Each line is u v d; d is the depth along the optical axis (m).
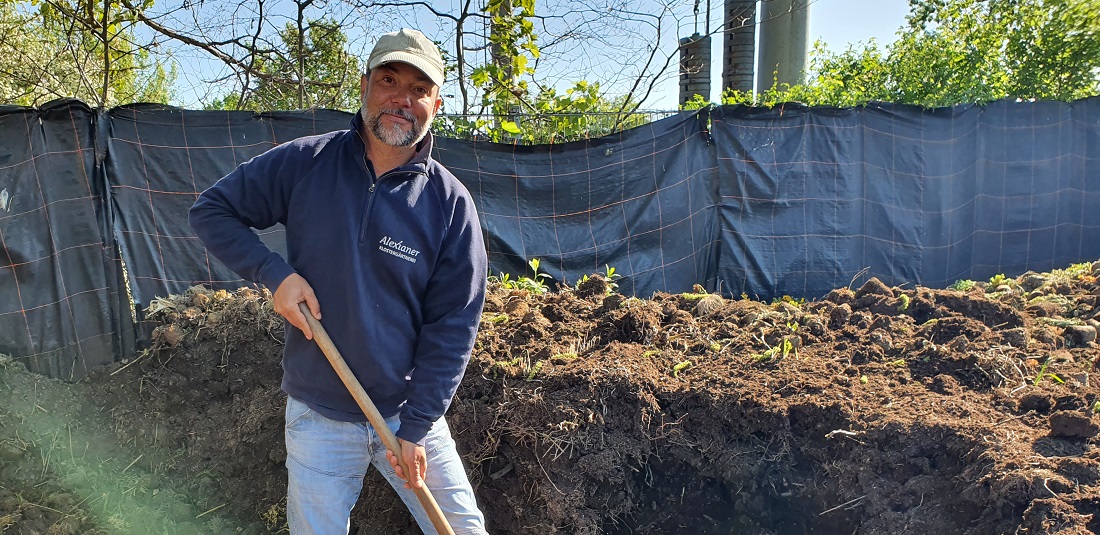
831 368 3.28
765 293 5.73
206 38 6.84
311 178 2.26
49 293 4.41
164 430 3.96
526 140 6.13
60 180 4.43
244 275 2.29
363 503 3.53
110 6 6.64
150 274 4.66
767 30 10.64
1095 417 2.70
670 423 3.13
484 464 3.28
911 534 2.62
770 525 3.01
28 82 6.83
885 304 3.81
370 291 2.25
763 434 3.05
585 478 3.09
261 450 3.80
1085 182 6.14
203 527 3.72
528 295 4.36
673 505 3.13
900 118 5.78
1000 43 8.14
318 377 2.31
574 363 3.36
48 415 4.05
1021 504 2.39
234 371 3.96
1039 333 3.48
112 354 4.54
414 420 2.28
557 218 5.45
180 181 4.71
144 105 4.63
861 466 2.81
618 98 7.23
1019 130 6.00
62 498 3.74
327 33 7.18
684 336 3.69
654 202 5.52
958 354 3.22
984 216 6.05
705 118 5.59
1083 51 7.68
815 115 5.66
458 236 2.33
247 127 4.82
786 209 5.69
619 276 5.32
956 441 2.71
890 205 5.83
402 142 2.19
